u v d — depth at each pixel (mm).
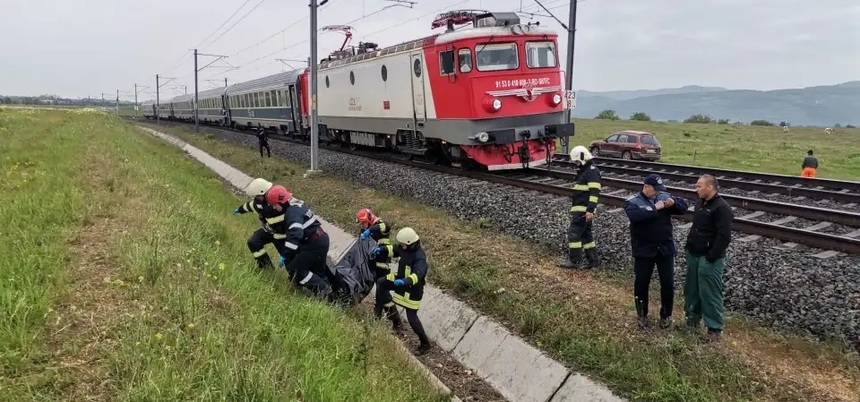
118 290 5531
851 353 5500
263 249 8062
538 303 7223
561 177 14555
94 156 15062
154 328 4816
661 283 6273
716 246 5723
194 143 35656
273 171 20844
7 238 6641
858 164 26297
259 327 5141
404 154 20328
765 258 7340
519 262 8625
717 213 5746
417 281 7125
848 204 12188
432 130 16188
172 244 7215
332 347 5504
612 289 7527
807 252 7809
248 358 4438
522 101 14852
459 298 8070
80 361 4242
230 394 3947
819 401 4871
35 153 14531
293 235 7316
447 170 16484
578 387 5754
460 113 14734
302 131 29453
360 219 8133
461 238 10062
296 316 5988
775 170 23016
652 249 6160
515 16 15359
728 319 6406
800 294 6422
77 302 5199
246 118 40594
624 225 9242
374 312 7973
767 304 6492
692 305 6133
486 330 7211
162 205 9742
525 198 11742
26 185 10016
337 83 22797
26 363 4078
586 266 8391
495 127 14562
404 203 13477
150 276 5891
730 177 16422
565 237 9297
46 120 31172
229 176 22844
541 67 15039
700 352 5590
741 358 5504
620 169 17062
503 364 6676
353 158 20906
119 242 6938
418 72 16438
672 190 12547
